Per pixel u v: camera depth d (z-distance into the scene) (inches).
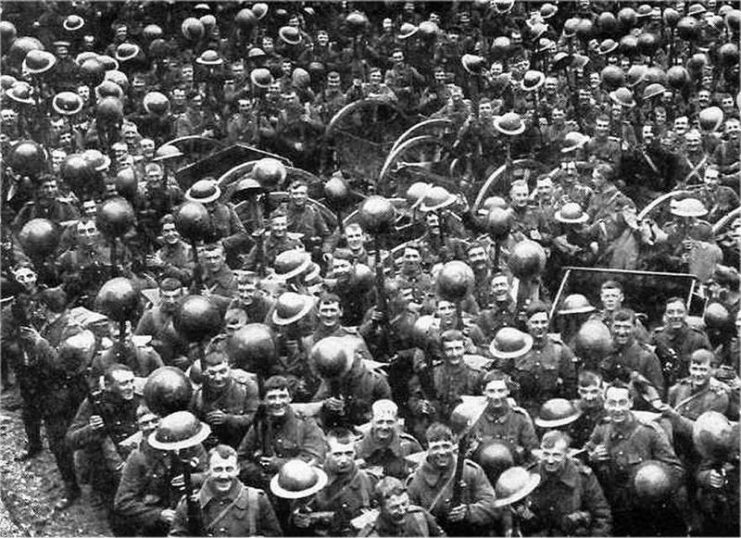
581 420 486.3
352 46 1167.6
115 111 833.5
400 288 609.3
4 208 725.9
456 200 737.6
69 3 1106.1
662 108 983.6
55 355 555.8
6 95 860.6
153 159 794.2
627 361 543.5
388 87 1071.6
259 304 593.3
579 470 448.1
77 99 840.9
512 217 660.7
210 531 437.1
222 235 718.5
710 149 886.4
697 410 503.8
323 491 444.1
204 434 441.1
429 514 420.5
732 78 1057.5
